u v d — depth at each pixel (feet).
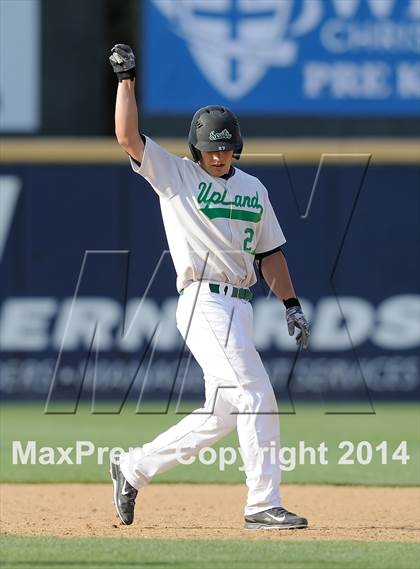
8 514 66.44
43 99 136.87
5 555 52.01
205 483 80.74
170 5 132.98
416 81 134.72
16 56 132.98
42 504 70.54
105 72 138.41
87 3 137.28
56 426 111.34
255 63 134.10
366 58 134.21
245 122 134.62
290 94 134.51
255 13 133.69
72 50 137.18
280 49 134.10
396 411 123.95
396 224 128.16
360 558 51.29
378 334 128.36
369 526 62.28
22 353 127.24
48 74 136.87
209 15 133.18
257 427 57.62
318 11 133.90
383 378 128.47
